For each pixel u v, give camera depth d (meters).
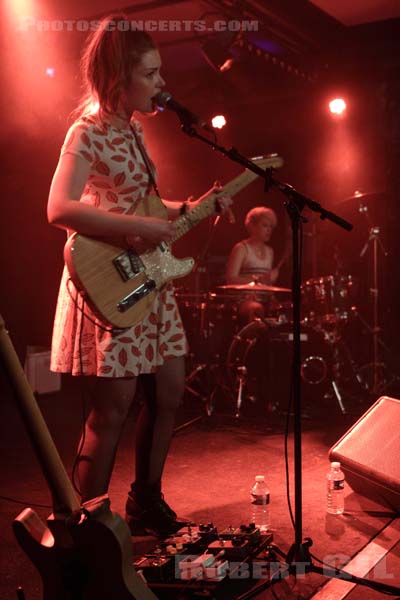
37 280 7.26
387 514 3.01
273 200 8.75
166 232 2.40
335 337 5.71
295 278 2.40
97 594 1.74
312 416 5.32
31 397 1.78
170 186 9.03
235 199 8.91
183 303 5.92
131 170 2.52
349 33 7.38
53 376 6.17
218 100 8.47
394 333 7.24
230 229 8.91
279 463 3.93
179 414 5.42
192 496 3.32
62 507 1.78
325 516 2.99
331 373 5.61
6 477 3.71
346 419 5.21
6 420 5.23
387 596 2.21
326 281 5.77
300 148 8.30
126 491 3.42
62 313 2.54
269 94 8.07
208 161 8.95
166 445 2.80
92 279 2.31
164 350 2.61
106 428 2.52
